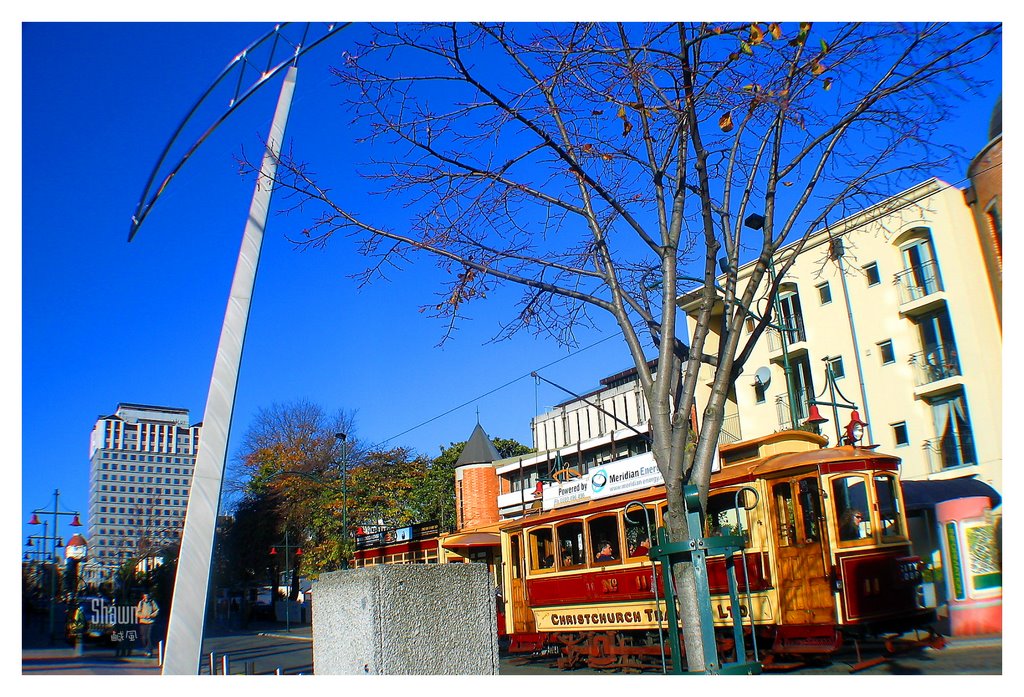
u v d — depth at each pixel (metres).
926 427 26.00
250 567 52.16
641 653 16.11
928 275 26.36
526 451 63.06
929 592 18.08
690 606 7.12
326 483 50.44
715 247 7.89
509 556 20.95
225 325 8.52
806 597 13.59
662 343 7.69
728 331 7.86
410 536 29.38
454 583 5.40
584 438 44.47
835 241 11.26
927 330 26.70
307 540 51.41
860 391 27.80
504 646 21.83
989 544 16.27
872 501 13.81
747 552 14.54
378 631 5.03
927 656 13.60
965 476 24.58
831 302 28.98
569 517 18.69
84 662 21.78
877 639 14.03
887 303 27.30
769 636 14.14
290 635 40.94
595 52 8.11
